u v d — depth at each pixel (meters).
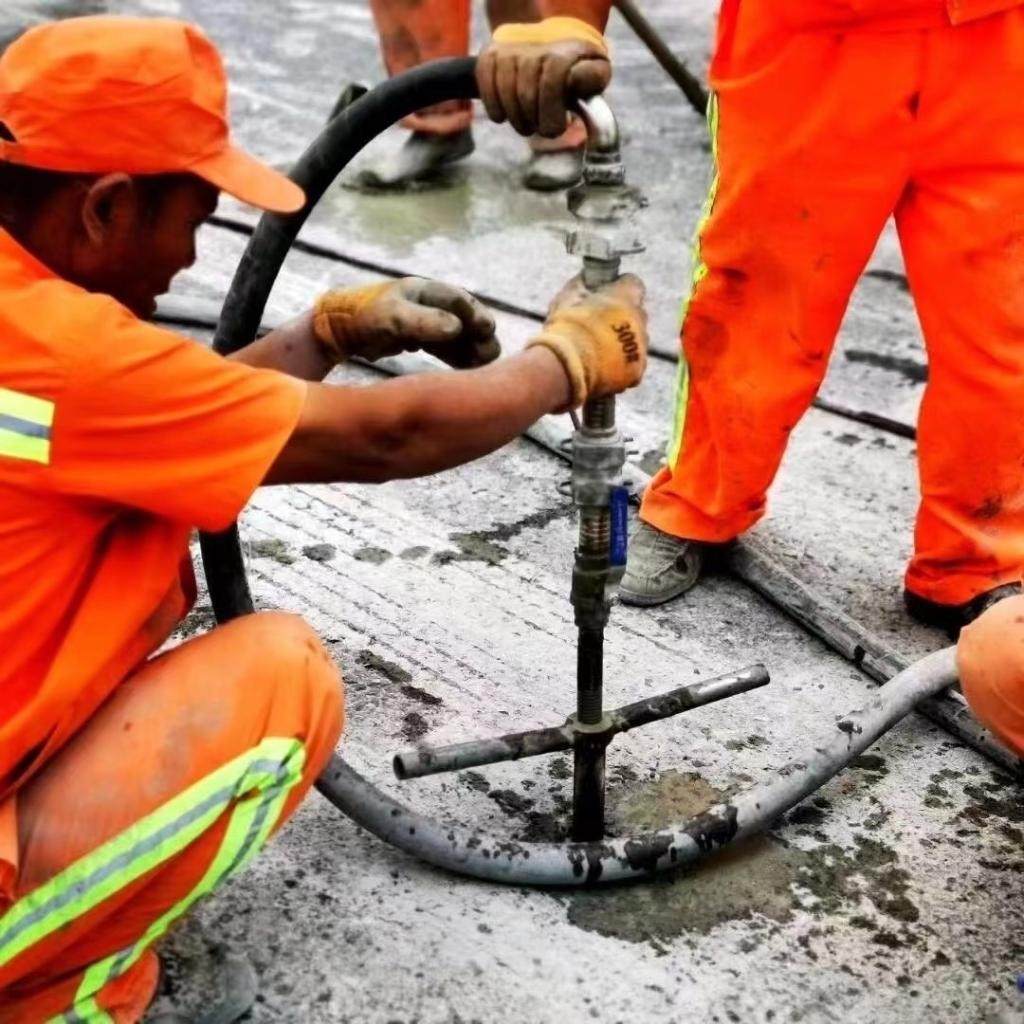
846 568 2.86
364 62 6.05
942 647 2.62
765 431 2.57
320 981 1.89
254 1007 1.85
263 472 1.50
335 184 4.83
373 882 2.06
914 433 3.34
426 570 2.82
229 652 1.65
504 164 5.07
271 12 6.75
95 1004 1.68
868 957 1.96
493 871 2.04
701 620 2.70
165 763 1.58
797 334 2.47
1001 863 2.13
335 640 2.60
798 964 1.94
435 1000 1.87
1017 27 2.14
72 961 1.64
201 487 1.49
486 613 2.69
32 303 1.44
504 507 3.05
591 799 2.08
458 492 3.11
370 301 1.78
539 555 2.88
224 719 1.60
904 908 2.04
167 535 1.62
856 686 2.52
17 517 1.48
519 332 3.79
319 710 1.67
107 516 1.55
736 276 2.47
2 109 1.46
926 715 2.43
